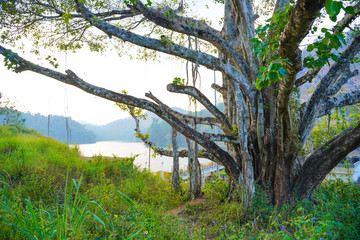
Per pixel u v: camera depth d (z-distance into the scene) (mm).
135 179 9984
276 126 7145
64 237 3021
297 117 7715
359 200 5715
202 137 7598
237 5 7047
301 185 6773
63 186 8133
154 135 116562
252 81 7355
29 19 9438
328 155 6586
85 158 12930
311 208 6078
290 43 3412
